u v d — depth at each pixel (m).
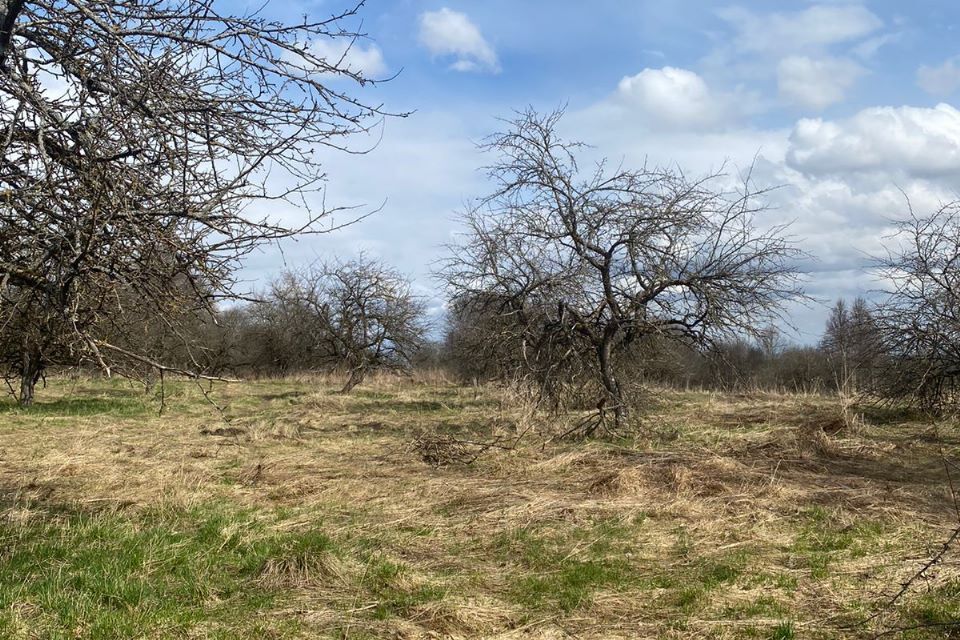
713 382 21.22
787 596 5.65
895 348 14.91
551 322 13.20
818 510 7.95
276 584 5.81
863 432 13.45
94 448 12.43
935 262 14.67
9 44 4.46
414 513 8.04
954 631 4.91
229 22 4.70
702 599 5.58
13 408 18.03
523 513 7.94
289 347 34.81
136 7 4.61
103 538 6.83
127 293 4.87
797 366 25.44
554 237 13.17
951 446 12.16
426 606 5.33
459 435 13.94
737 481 9.44
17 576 5.69
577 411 15.41
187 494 8.77
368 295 28.02
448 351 29.91
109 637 4.75
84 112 4.32
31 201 4.35
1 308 4.46
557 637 4.98
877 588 5.73
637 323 13.22
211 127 4.67
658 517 7.84
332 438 14.12
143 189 4.37
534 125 12.98
